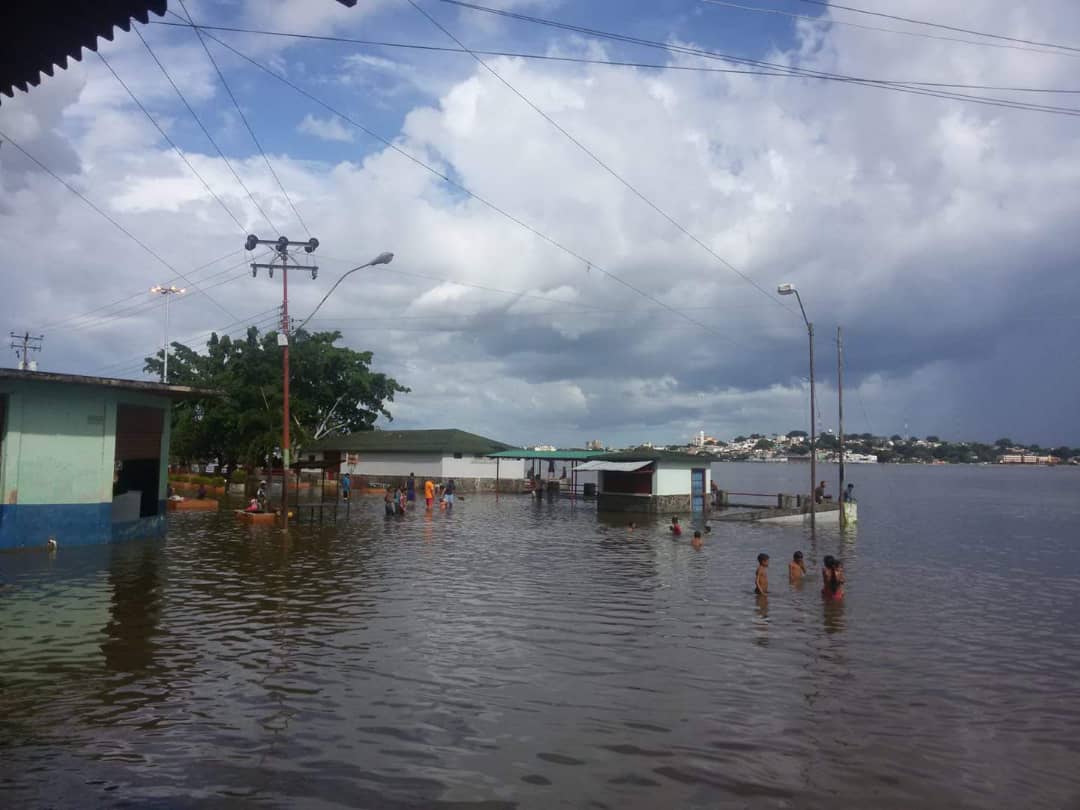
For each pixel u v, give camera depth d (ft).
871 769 24.25
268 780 22.34
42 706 28.35
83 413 70.08
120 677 32.07
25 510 66.18
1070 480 506.07
